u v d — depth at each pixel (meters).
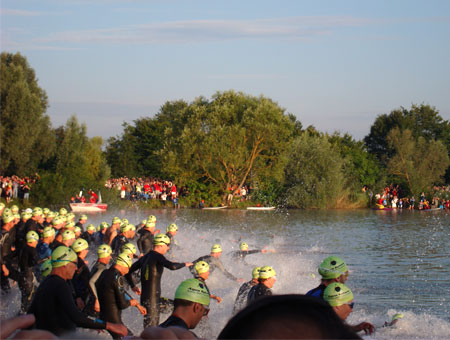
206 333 9.28
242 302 9.17
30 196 45.00
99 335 8.17
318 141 58.28
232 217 43.47
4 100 50.88
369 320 11.13
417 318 11.09
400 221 41.19
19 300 12.21
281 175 55.53
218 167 55.66
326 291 5.68
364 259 21.00
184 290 4.96
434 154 67.69
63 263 6.43
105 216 40.69
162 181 60.72
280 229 34.03
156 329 1.58
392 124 102.38
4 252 13.68
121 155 81.62
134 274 10.33
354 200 58.47
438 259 20.98
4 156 50.19
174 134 58.66
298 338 0.93
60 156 58.03
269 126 53.72
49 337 1.52
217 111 55.59
